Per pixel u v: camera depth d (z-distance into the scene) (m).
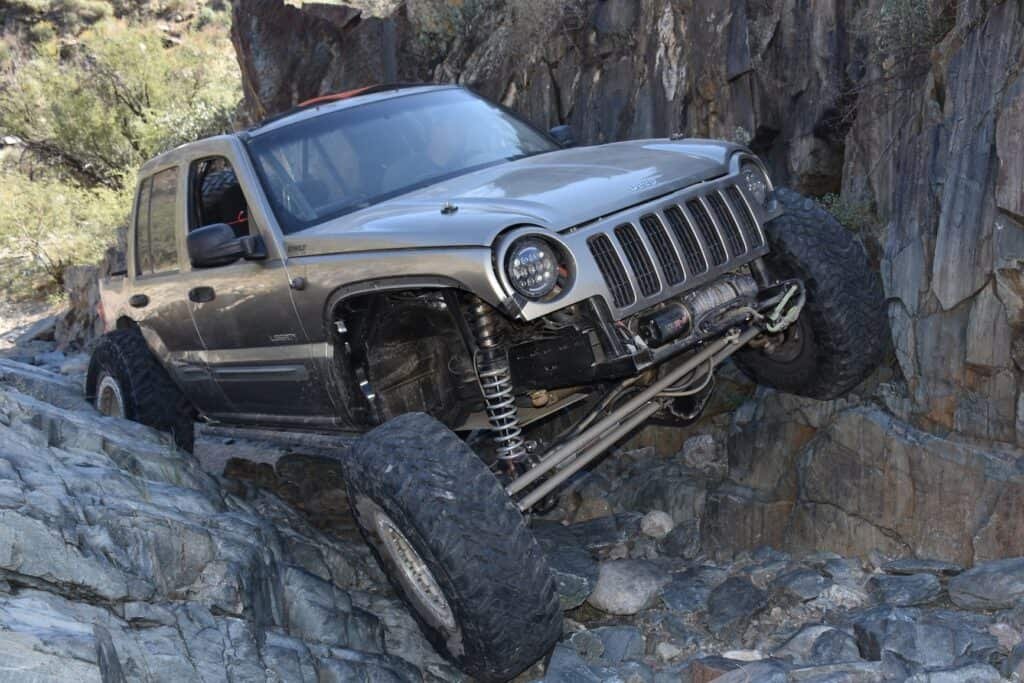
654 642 4.41
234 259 4.73
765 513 4.98
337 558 5.10
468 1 10.77
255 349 5.02
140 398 6.10
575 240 3.82
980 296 4.41
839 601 4.32
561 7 8.37
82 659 2.89
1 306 17.42
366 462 3.78
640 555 5.14
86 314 13.60
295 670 3.81
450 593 3.60
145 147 21.47
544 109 8.70
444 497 3.60
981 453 4.36
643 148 4.86
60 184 21.03
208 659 3.61
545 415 4.63
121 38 22.55
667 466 5.69
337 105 5.51
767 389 5.40
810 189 6.51
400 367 4.56
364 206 4.80
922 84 5.32
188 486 5.08
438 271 3.83
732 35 6.78
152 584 3.91
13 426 4.56
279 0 11.84
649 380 4.64
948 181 4.67
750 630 4.31
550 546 5.12
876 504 4.66
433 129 5.36
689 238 4.19
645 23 7.59
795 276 4.69
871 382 5.01
